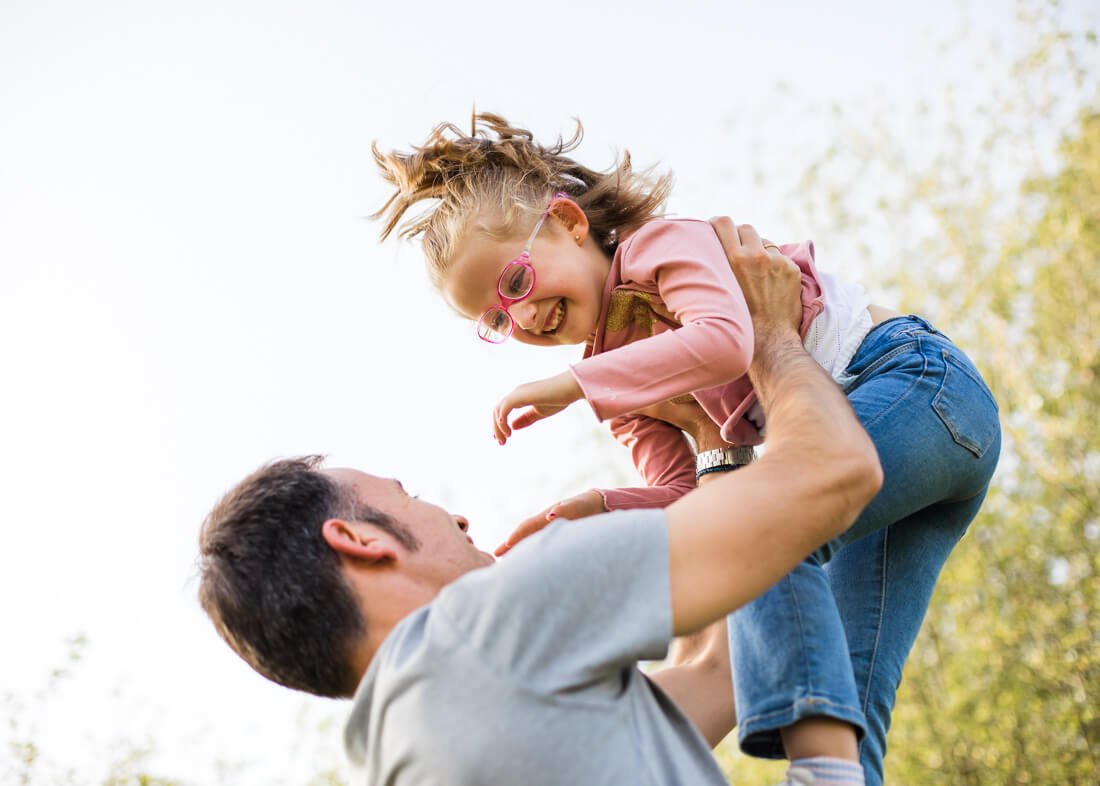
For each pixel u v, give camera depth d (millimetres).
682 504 1298
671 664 1837
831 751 1356
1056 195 8445
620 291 1882
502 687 1213
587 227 2025
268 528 1481
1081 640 7320
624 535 1255
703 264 1723
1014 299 8289
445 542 1522
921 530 1737
